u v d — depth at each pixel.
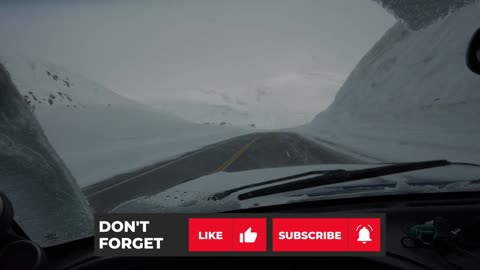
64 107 18.30
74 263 1.71
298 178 2.72
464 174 2.83
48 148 1.86
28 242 1.39
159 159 12.33
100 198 6.08
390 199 2.41
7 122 1.72
